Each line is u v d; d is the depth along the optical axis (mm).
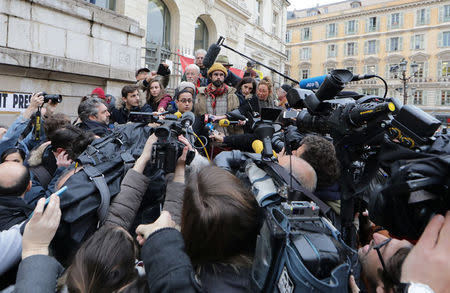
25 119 2668
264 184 929
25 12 4207
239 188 818
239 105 3398
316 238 709
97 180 1262
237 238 767
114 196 1296
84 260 934
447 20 35031
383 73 38469
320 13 49000
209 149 2645
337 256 680
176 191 1257
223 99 3396
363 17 39906
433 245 625
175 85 8703
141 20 8859
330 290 617
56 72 4590
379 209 770
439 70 35656
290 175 911
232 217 754
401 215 744
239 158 1256
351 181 1275
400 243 777
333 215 1365
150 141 1391
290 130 1700
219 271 770
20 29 4172
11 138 2582
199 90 3457
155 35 10500
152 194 1489
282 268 683
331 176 1325
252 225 793
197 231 764
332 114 1228
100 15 5156
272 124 1120
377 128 1031
